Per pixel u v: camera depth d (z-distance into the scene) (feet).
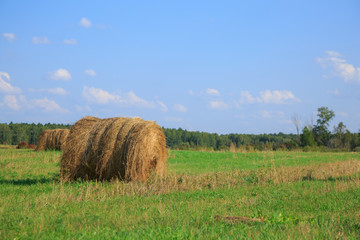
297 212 27.68
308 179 51.39
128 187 38.60
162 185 40.24
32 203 29.78
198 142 301.22
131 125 46.16
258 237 19.80
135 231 20.83
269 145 188.65
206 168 67.56
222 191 39.14
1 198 32.17
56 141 114.21
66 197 32.35
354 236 20.74
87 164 45.88
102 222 23.52
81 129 47.26
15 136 315.78
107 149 45.21
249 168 67.26
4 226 22.11
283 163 84.64
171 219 24.36
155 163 47.73
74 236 19.76
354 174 57.62
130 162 44.42
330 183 44.70
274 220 23.62
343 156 118.32
